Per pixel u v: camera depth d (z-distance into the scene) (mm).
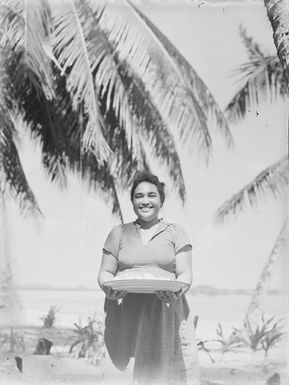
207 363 7176
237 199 7629
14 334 7184
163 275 4797
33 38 7395
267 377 6938
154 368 4773
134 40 7578
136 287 4672
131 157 7637
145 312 4820
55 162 7535
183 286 4676
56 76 7500
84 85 7445
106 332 4844
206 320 7410
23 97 7469
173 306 4832
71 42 7457
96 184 7598
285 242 7480
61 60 7457
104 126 7652
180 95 7645
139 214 4906
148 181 4934
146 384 4770
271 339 7266
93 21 7539
